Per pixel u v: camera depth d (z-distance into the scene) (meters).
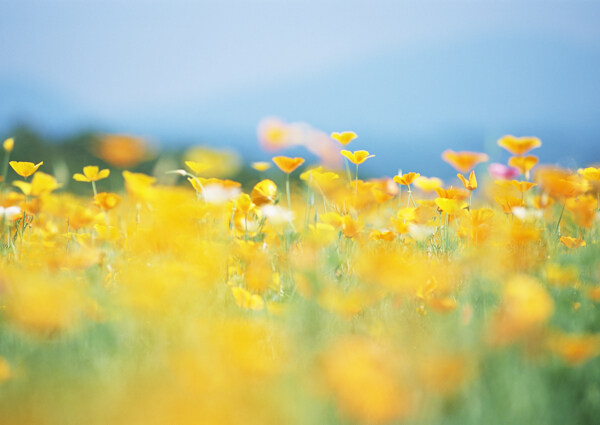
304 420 2.48
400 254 3.47
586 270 3.48
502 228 3.54
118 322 3.23
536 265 3.45
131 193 3.56
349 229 3.52
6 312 3.27
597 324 3.30
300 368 2.92
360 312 3.29
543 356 3.15
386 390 2.40
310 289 3.28
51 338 3.22
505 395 2.82
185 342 3.06
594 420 2.83
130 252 3.45
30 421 2.51
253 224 3.53
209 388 2.51
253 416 2.44
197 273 3.27
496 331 3.07
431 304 3.28
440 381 2.71
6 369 2.88
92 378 2.87
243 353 2.62
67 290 3.22
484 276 3.40
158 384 2.64
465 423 2.60
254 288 3.37
